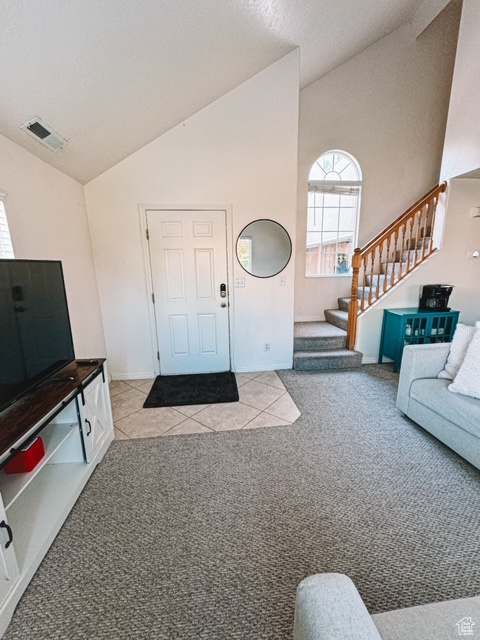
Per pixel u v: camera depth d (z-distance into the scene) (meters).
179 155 2.99
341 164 4.29
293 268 3.35
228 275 3.31
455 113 3.19
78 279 2.75
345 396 2.91
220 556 1.34
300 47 2.88
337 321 4.17
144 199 3.04
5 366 1.40
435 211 3.62
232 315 3.42
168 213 3.10
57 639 1.04
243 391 3.04
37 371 1.64
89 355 2.93
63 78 1.69
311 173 4.27
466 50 2.98
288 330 3.52
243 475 1.86
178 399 2.89
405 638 0.69
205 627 1.08
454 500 1.64
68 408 1.80
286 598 1.17
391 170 4.29
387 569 1.27
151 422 2.50
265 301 3.41
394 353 3.52
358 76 4.02
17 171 1.94
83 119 2.09
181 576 1.26
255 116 2.96
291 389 3.07
